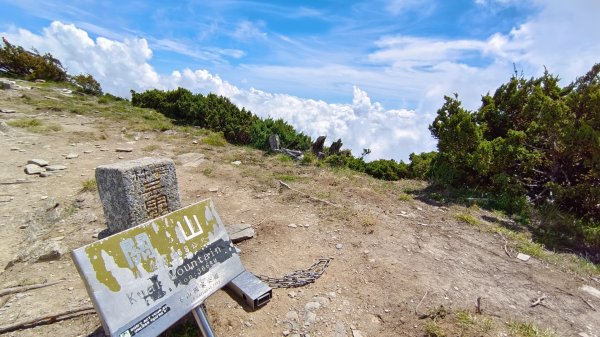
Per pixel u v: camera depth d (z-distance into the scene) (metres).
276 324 3.59
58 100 16.12
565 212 6.98
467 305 3.94
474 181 8.57
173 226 3.06
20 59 22.25
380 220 6.10
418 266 4.70
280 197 6.95
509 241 5.64
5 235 5.14
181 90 16.78
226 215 6.07
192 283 3.02
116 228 4.28
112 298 2.50
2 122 10.90
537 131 8.04
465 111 8.38
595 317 3.90
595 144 6.41
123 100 19.17
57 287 3.85
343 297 4.03
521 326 3.59
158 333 2.65
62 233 5.09
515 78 9.62
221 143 11.59
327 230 5.61
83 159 8.79
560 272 4.82
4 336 3.13
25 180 7.10
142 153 9.73
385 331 3.55
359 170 10.50
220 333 3.42
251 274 4.11
